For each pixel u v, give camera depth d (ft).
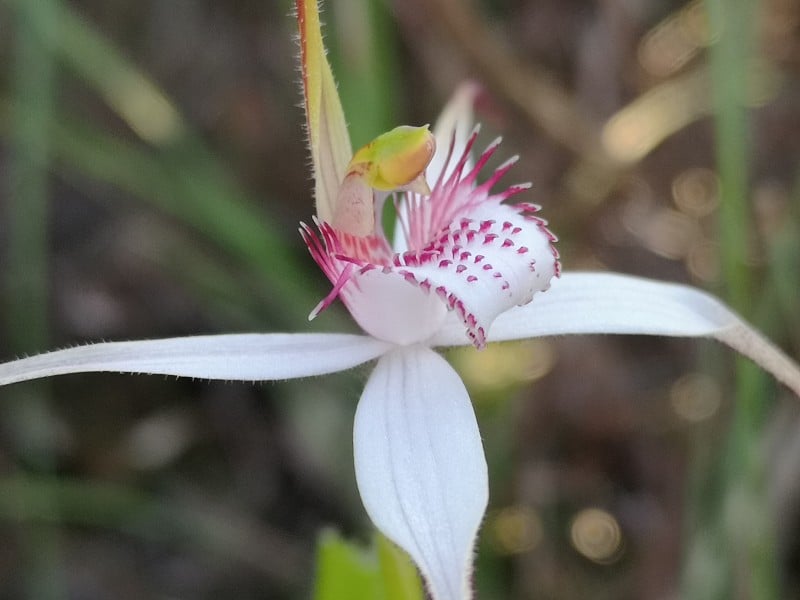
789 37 0.45
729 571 0.32
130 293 0.45
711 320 0.23
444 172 0.24
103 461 0.42
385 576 0.23
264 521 0.41
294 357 0.22
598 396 0.41
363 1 0.35
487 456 0.39
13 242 0.42
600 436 0.41
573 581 0.39
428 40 0.42
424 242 0.24
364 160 0.23
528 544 0.39
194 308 0.45
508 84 0.42
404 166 0.23
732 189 0.30
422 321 0.23
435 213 0.24
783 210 0.41
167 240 0.45
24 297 0.39
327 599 0.25
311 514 0.42
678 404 0.41
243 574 0.40
